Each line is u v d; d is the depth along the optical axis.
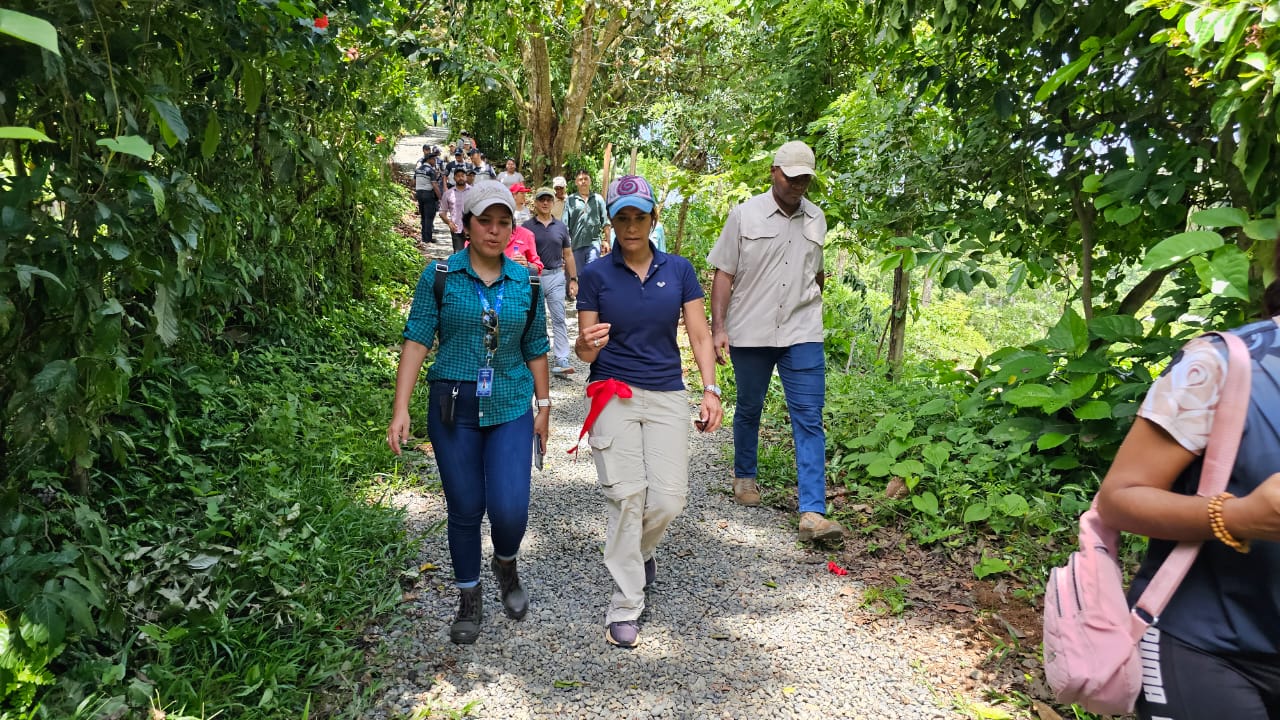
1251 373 1.29
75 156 2.54
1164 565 1.40
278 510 3.69
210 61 3.46
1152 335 4.18
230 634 2.83
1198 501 1.29
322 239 7.40
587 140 22.05
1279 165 3.28
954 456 4.75
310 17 4.13
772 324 4.13
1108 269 5.16
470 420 3.05
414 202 19.22
